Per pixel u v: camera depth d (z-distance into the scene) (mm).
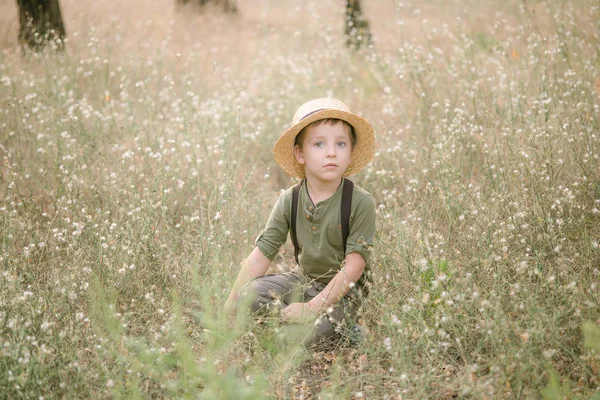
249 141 5062
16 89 5488
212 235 3496
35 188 4320
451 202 3688
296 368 2818
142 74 6504
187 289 3279
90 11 9172
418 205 3920
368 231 3047
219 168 4508
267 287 3143
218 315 2910
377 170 4316
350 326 2977
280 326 2963
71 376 2613
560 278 3014
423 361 2637
